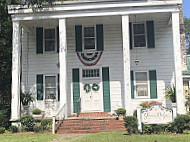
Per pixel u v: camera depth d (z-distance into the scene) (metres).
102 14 14.70
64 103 14.22
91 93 17.03
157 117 11.34
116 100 16.77
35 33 17.70
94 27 17.45
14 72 14.80
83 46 17.30
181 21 19.61
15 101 14.55
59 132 12.80
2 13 17.06
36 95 17.17
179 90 13.95
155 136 10.38
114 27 17.36
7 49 16.66
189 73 17.44
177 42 14.32
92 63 17.12
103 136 10.77
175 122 11.20
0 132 13.41
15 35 15.07
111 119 13.95
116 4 14.53
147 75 16.84
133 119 11.36
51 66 17.34
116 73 16.97
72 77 17.12
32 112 15.80
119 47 17.17
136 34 17.25
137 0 14.49
